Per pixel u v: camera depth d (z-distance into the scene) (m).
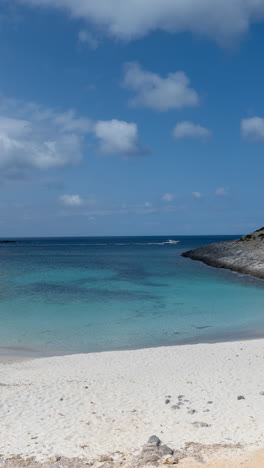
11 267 64.00
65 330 23.70
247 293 37.22
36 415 11.17
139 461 8.38
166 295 36.06
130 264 69.44
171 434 9.90
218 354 18.19
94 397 12.74
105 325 24.89
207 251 80.62
